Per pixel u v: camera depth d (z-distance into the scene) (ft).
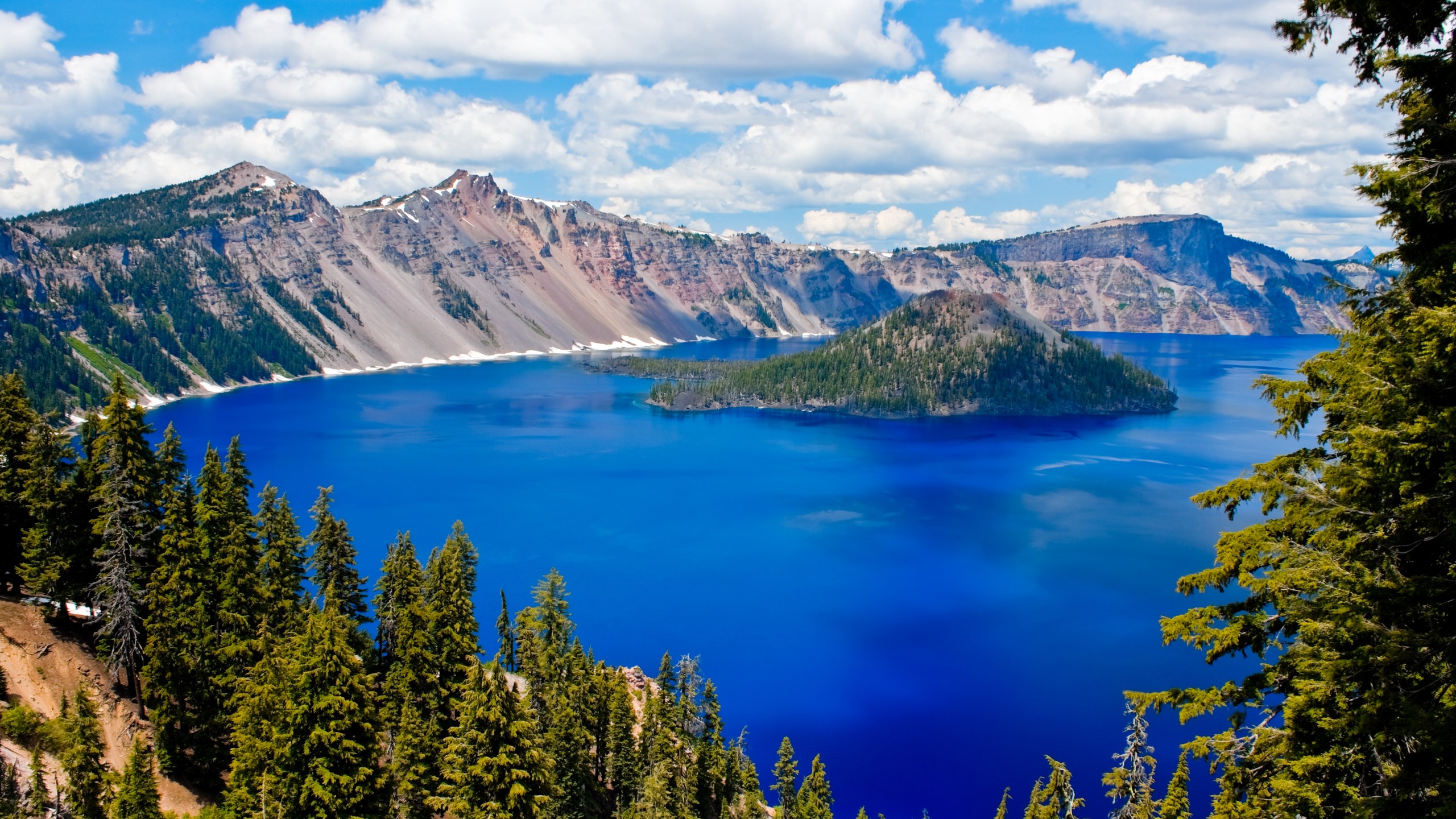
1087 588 497.46
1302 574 81.05
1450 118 75.66
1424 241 79.36
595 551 565.12
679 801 234.58
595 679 277.44
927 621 448.24
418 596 242.58
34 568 221.46
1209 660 97.14
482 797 156.46
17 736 184.85
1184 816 141.28
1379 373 80.69
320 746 151.94
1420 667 71.31
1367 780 78.74
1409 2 73.72
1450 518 71.51
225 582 213.05
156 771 199.31
